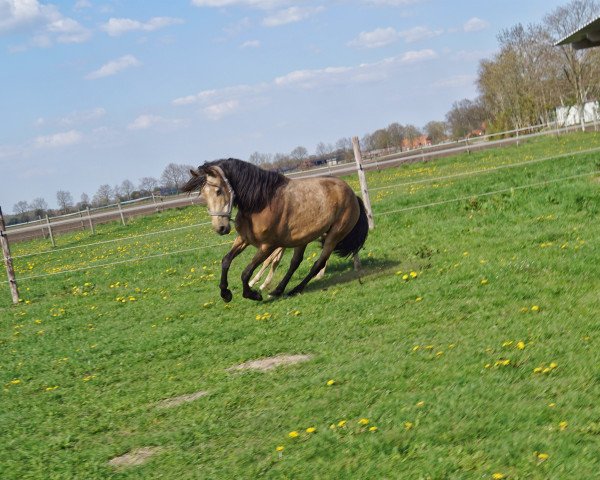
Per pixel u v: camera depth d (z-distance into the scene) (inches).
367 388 219.8
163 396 255.4
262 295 402.6
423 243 463.8
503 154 1282.0
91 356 331.6
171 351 318.0
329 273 431.5
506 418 178.1
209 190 343.3
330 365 252.7
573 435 162.4
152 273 561.9
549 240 398.3
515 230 446.6
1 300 551.2
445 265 380.2
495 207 543.8
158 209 1421.0
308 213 363.9
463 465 159.5
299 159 1812.3
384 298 333.4
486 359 223.5
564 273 316.5
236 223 362.3
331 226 379.6
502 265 344.8
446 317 284.0
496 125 2150.6
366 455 174.2
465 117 3444.9
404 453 172.2
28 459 215.0
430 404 196.1
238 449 196.4
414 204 665.6
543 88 2151.8
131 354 324.8
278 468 177.3
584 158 826.2
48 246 1101.1
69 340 375.2
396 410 197.2
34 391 291.4
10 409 269.1
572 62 1958.7
